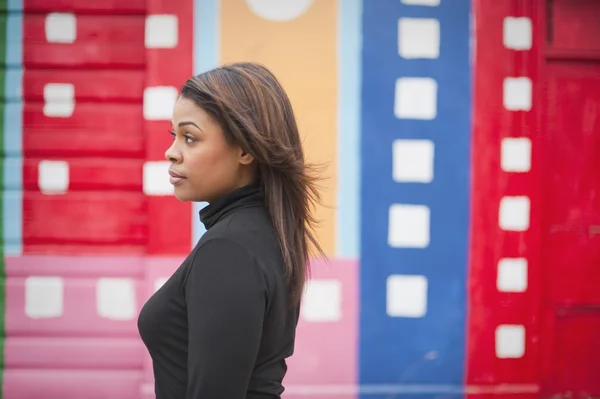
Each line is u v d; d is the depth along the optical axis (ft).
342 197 9.69
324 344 9.70
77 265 9.67
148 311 4.10
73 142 9.71
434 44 9.70
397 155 9.71
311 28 9.62
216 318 3.63
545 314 9.99
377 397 9.69
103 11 9.64
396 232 9.74
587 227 10.00
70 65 9.68
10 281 9.64
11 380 9.61
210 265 3.76
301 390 9.64
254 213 4.19
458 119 9.74
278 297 4.00
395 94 9.70
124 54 9.68
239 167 4.32
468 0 9.69
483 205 9.77
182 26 9.52
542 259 9.96
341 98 9.66
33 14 9.66
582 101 9.97
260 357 4.04
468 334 9.80
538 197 9.78
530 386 9.82
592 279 10.02
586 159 9.98
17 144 9.69
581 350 10.03
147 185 9.56
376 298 9.73
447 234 9.77
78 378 9.64
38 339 9.66
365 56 9.66
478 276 9.78
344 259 9.70
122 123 9.73
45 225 9.70
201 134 4.11
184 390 4.01
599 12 9.89
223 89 4.06
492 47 9.71
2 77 9.67
